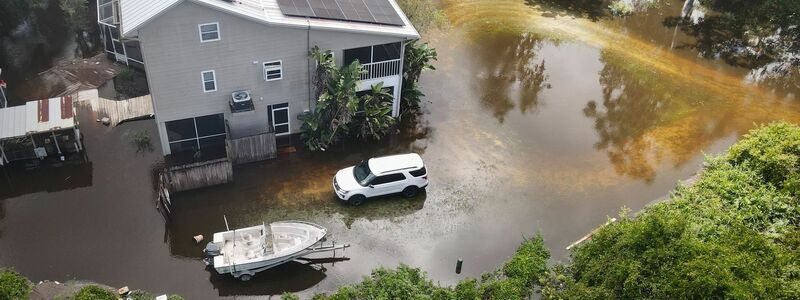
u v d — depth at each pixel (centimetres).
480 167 2553
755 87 3284
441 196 2381
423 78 3141
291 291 1956
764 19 3853
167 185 2239
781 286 1579
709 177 2191
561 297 1703
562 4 4028
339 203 2306
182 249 2080
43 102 2498
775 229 1912
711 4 4056
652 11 4016
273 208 2261
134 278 1961
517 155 2639
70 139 2444
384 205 2316
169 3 2005
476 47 3462
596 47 3559
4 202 2228
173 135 2431
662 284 1579
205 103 2336
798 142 2238
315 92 2469
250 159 2461
